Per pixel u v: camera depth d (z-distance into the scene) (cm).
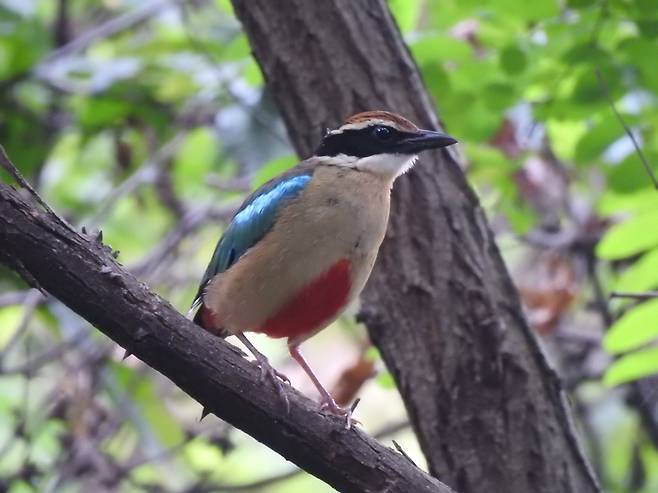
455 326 919
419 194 935
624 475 1391
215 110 1389
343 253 864
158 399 1296
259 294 862
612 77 1041
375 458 729
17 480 1158
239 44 1169
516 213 1352
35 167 1459
